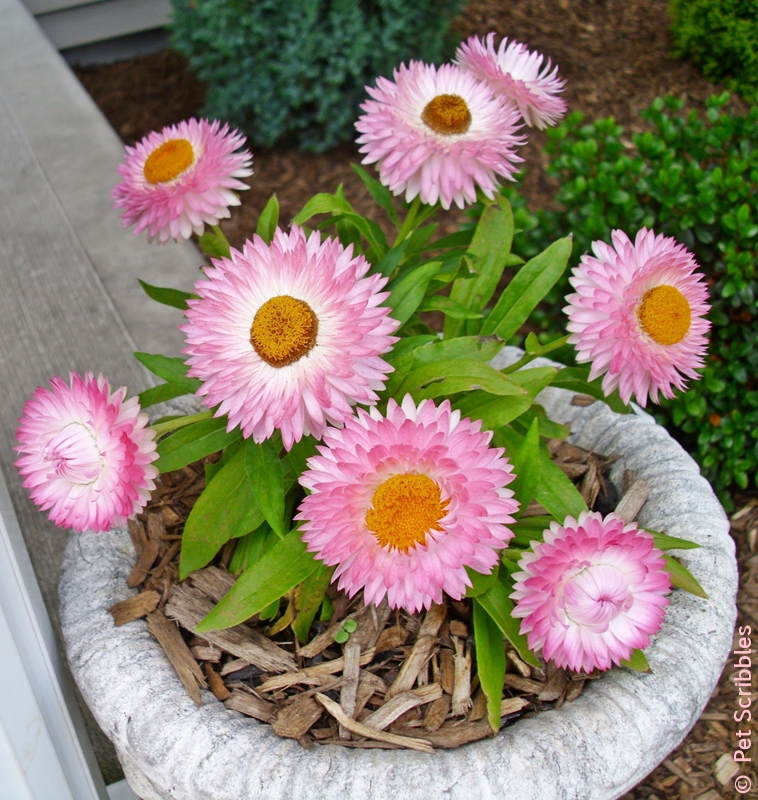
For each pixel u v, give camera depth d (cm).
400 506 33
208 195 42
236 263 36
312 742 36
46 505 36
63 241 79
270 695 38
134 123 107
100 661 37
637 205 64
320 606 41
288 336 34
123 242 81
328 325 35
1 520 37
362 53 87
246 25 86
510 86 45
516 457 38
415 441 33
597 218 63
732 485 66
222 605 37
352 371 34
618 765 34
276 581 37
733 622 38
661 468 44
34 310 72
